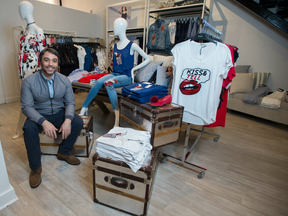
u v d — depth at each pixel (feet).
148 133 4.36
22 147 6.43
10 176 4.94
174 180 5.18
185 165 5.71
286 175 5.77
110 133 4.22
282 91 10.43
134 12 14.97
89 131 6.08
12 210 3.91
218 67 4.68
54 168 5.34
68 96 5.39
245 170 5.90
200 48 4.91
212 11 12.71
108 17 14.88
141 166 3.65
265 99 9.96
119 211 4.07
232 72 4.96
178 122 5.06
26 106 4.71
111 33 15.28
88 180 4.95
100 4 16.22
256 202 4.56
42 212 3.90
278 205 4.50
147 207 4.02
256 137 8.54
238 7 11.79
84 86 7.58
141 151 3.76
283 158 6.79
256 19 11.44
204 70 4.85
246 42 12.06
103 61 14.53
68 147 5.50
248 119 11.05
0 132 7.46
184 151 5.63
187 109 5.25
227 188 4.99
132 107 5.24
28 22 6.87
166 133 4.87
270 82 11.82
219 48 4.65
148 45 12.66
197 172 5.59
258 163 6.36
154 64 7.64
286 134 9.07
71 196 4.38
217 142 7.79
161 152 6.42
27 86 4.70
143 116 4.79
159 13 13.15
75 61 12.47
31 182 4.56
